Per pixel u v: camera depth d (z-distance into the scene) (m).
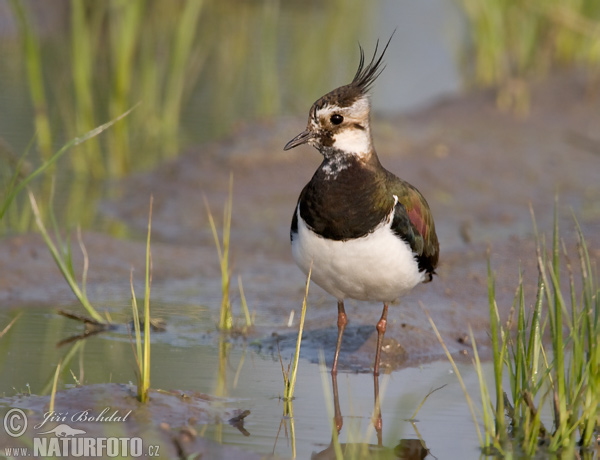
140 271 13.88
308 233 9.58
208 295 13.25
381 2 35.78
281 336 11.66
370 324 11.88
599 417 8.50
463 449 8.46
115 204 17.41
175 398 9.20
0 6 28.05
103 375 9.91
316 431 8.77
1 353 10.60
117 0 18.98
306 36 30.47
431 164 18.72
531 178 18.66
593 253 13.81
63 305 12.48
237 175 18.27
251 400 9.52
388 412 9.33
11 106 21.77
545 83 22.86
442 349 11.40
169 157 19.72
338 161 9.53
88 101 19.14
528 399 8.29
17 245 13.96
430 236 10.24
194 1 21.42
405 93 25.14
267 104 23.22
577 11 22.80
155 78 22.97
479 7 24.08
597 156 19.86
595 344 8.40
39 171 10.05
